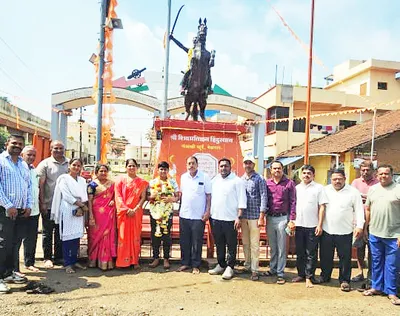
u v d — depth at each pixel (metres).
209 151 8.73
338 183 5.66
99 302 4.68
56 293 4.96
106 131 9.38
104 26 8.40
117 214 6.07
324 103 26.08
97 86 8.73
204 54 9.12
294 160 20.84
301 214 5.79
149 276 5.82
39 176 6.22
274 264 6.05
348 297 5.22
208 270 6.27
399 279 5.32
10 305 4.50
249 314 4.45
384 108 26.95
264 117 19.81
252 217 5.89
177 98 18.39
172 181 6.43
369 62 27.14
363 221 5.52
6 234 5.18
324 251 5.77
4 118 21.41
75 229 5.94
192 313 4.42
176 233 7.21
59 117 17.48
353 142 17.23
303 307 4.75
